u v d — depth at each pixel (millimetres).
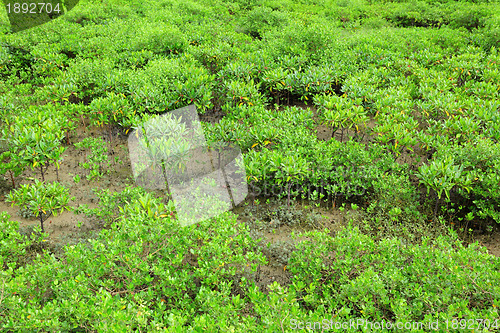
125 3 18797
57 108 8648
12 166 6605
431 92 9148
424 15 18109
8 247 4848
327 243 5180
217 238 4934
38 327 3633
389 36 14016
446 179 6086
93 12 16578
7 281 4320
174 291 4477
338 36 14352
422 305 4203
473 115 8312
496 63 11062
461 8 18156
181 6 18547
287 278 5234
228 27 16109
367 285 4262
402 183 6734
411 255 5094
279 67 10344
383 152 7941
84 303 3898
